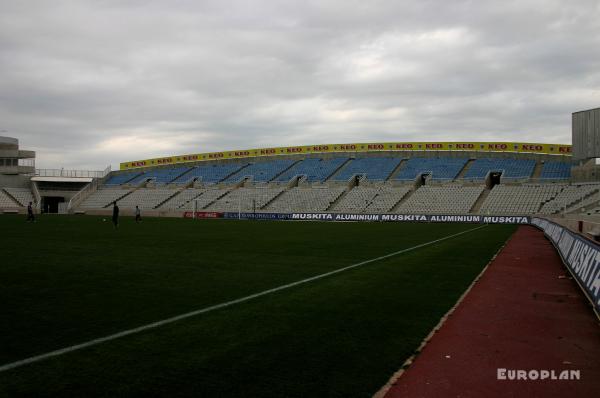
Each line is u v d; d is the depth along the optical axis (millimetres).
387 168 68938
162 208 69750
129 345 6176
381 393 4684
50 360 5582
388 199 59375
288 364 5473
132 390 4727
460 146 68625
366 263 14867
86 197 78000
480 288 10531
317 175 71000
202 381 4953
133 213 69438
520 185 55156
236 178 75875
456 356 5852
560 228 20141
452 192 57438
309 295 9633
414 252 18359
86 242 22047
